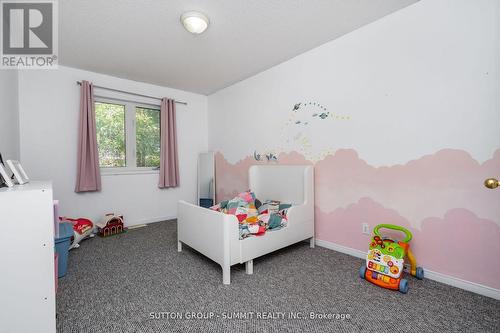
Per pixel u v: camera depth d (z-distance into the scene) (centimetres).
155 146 371
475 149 157
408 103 186
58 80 284
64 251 188
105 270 198
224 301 152
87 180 298
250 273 189
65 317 136
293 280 179
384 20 198
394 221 196
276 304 149
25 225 100
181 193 391
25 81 264
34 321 103
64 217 273
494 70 149
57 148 284
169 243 266
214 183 395
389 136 197
